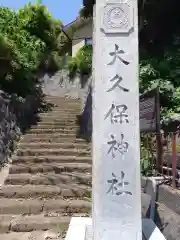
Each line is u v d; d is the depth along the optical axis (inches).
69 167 288.2
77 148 338.6
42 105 466.3
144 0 286.4
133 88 127.9
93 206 124.6
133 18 130.3
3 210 217.0
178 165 188.4
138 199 124.2
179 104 254.2
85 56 565.3
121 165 125.5
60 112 448.5
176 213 154.6
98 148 126.0
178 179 173.6
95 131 126.8
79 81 555.2
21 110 375.2
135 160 125.6
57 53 608.1
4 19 384.8
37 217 209.5
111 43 129.6
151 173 217.9
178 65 281.6
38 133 372.2
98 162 125.6
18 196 238.4
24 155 316.2
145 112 199.2
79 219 166.6
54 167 286.2
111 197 124.3
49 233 190.2
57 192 243.4
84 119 395.5
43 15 524.4
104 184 124.9
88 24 655.8
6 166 293.1
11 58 325.7
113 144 126.1
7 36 352.2
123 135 126.3
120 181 124.9
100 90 128.0
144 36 324.5
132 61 128.9
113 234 122.6
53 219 203.6
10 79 341.7
